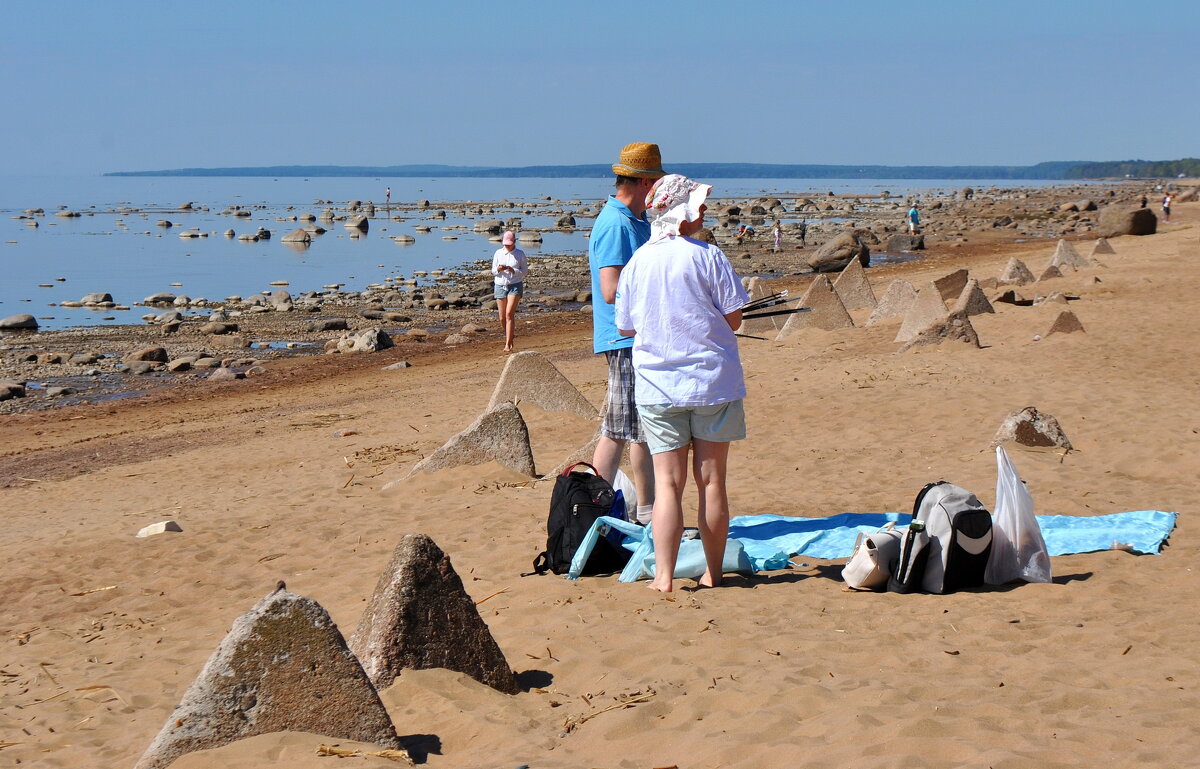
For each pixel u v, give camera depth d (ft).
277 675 12.91
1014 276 72.74
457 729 13.47
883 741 11.90
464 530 25.61
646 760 12.30
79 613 22.35
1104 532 22.02
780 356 51.11
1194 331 49.37
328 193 604.90
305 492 31.45
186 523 28.76
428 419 42.55
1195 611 17.19
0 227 230.89
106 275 124.67
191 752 12.37
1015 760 11.10
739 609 18.04
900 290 58.90
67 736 15.33
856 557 19.38
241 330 80.18
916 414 35.63
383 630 14.80
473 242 179.93
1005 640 16.07
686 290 18.34
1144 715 12.53
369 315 86.07
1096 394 37.27
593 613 18.25
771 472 29.53
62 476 38.73
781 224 212.23
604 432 22.33
